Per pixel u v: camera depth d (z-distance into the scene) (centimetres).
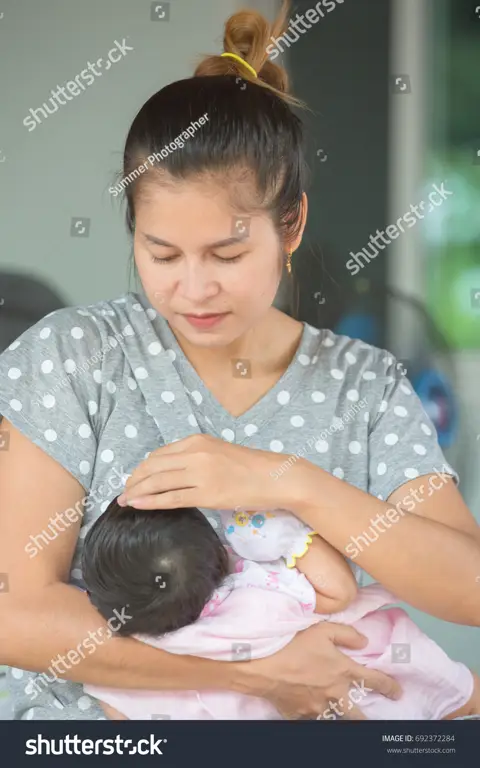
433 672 140
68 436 128
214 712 130
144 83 198
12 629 119
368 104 206
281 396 139
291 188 126
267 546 130
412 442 138
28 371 130
